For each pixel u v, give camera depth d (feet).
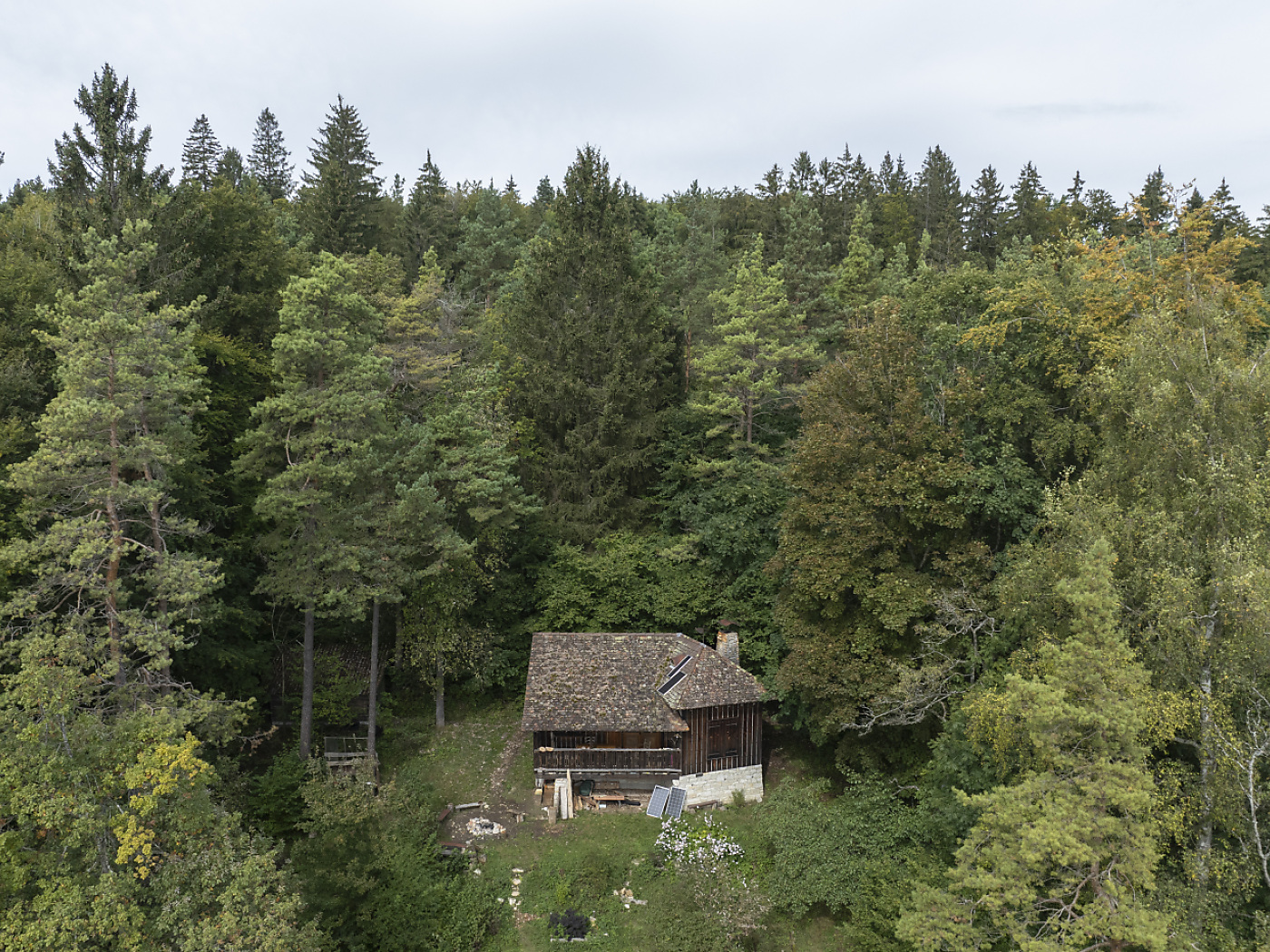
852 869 82.84
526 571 137.39
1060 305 98.48
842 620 99.86
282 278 136.05
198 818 58.23
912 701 85.05
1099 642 54.75
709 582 127.24
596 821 102.47
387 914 77.00
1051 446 91.50
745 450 136.56
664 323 153.79
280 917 56.95
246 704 78.89
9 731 53.78
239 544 104.78
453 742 120.57
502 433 130.52
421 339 139.74
